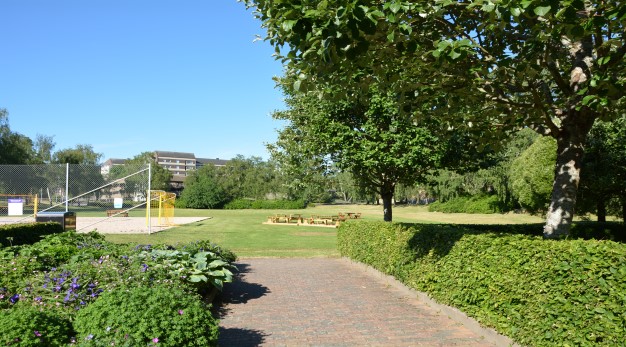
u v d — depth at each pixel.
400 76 6.74
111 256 6.54
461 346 5.27
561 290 4.34
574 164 6.62
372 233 10.67
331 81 6.14
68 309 4.62
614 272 3.80
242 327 6.12
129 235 19.62
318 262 13.09
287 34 5.16
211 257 7.96
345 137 12.09
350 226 12.90
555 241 4.74
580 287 4.11
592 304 3.96
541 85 7.30
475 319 5.90
